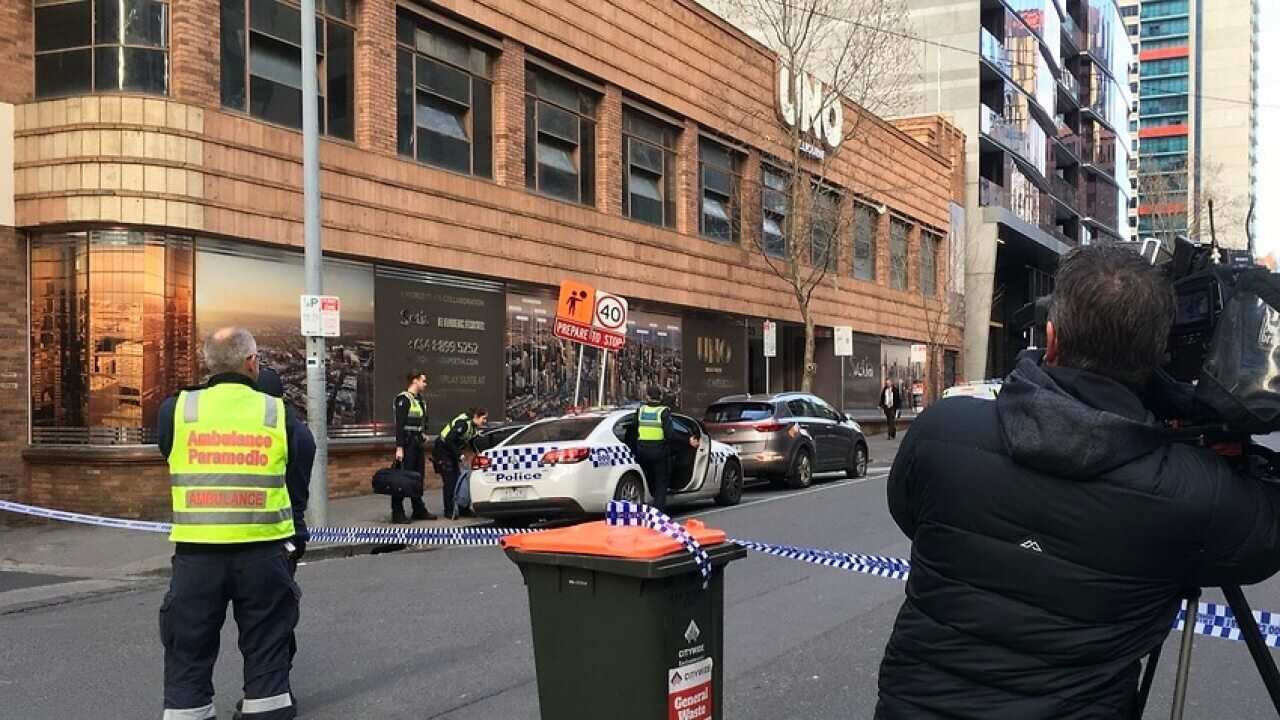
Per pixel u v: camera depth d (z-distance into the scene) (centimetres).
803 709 536
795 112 2486
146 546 1123
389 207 1612
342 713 543
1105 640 204
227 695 586
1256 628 242
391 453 1620
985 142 4697
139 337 1290
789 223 2670
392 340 1638
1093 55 6744
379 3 1603
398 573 980
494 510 1237
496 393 1842
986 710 209
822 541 1100
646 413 1271
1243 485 208
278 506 465
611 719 335
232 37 1390
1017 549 206
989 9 4953
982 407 220
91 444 1284
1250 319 212
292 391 1470
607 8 2117
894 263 3641
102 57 1292
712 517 1331
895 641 229
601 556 329
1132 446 199
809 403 1852
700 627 346
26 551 1102
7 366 1290
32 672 639
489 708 546
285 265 1464
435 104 1738
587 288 1616
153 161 1283
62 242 1303
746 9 2936
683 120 2400
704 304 2462
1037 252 5288
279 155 1438
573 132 2062
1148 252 256
